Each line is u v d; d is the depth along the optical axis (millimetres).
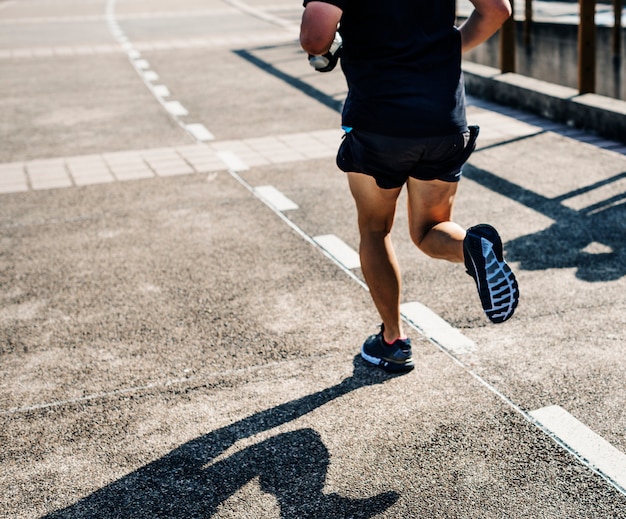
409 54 3062
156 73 12023
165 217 5941
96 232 5688
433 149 3139
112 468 3078
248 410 3420
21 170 7281
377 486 2896
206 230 5645
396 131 3078
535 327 4008
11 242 5559
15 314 4461
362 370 3693
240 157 7457
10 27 18578
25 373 3820
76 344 4082
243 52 13656
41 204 6336
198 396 3547
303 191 6422
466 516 2719
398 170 3197
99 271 5004
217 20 18625
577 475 2904
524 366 3652
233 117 9062
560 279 4539
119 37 16203
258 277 4809
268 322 4219
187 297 4574
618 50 10859
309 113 9094
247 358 3855
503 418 3266
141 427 3336
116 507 2859
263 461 3074
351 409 3385
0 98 10570
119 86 11148
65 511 2852
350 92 3203
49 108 9867
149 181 6832
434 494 2838
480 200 5930
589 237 5129
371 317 4230
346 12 3092
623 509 2725
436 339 3936
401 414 3330
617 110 7242
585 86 8047
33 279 4926
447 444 3117
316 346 3939
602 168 6531
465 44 3346
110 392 3615
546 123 8047
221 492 2910
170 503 2867
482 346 3852
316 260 5035
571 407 3320
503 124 8094
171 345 4023
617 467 2941
